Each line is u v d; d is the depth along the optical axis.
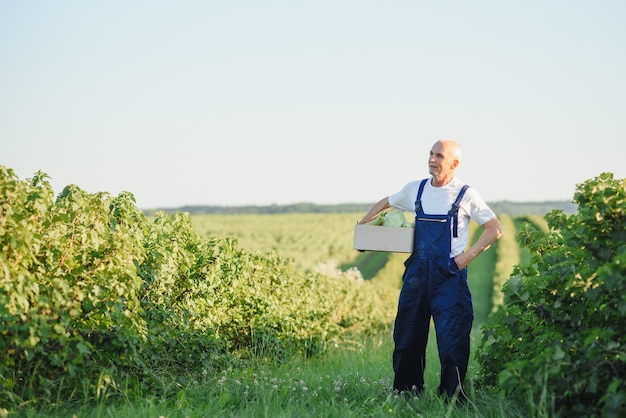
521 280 6.61
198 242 9.80
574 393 5.43
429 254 6.87
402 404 6.71
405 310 7.05
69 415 5.81
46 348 6.22
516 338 6.77
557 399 5.54
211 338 8.77
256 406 6.39
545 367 5.34
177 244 9.14
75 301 6.38
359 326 18.16
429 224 6.93
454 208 6.86
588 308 5.88
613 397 4.86
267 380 7.58
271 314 11.19
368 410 6.39
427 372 8.95
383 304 22.97
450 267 6.81
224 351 9.66
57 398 6.01
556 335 5.84
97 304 6.72
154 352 7.74
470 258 6.82
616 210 5.61
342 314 17.61
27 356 5.82
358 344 13.22
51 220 6.59
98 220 6.98
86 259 6.86
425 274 6.90
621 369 5.27
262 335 10.52
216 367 8.54
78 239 6.80
